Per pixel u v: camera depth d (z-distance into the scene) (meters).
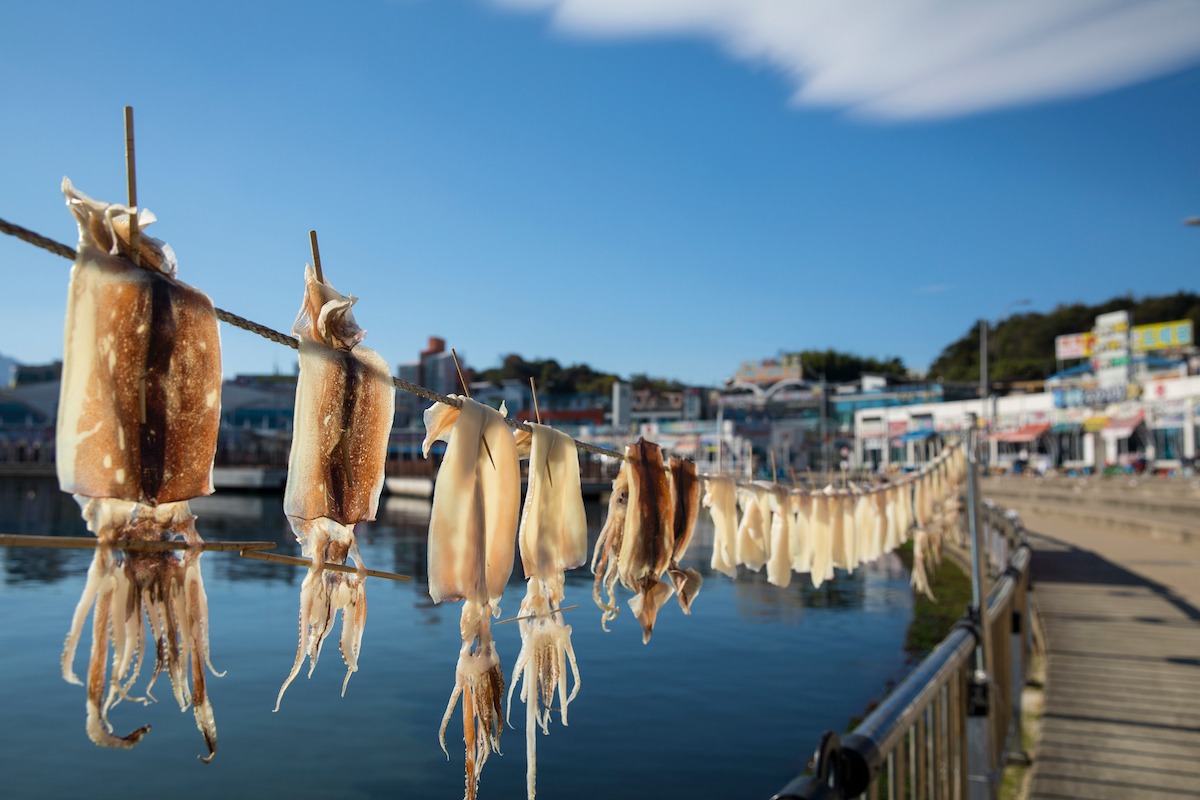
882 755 2.83
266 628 17.39
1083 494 37.72
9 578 23.41
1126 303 98.38
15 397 90.44
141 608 1.21
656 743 10.80
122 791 9.10
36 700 12.19
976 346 109.00
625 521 2.43
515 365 115.31
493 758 10.29
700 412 82.69
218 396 1.29
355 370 1.49
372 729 11.19
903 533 5.72
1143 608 12.64
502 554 1.81
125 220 1.24
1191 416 45.84
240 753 10.27
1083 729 7.06
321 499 1.44
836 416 73.12
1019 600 8.64
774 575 3.49
